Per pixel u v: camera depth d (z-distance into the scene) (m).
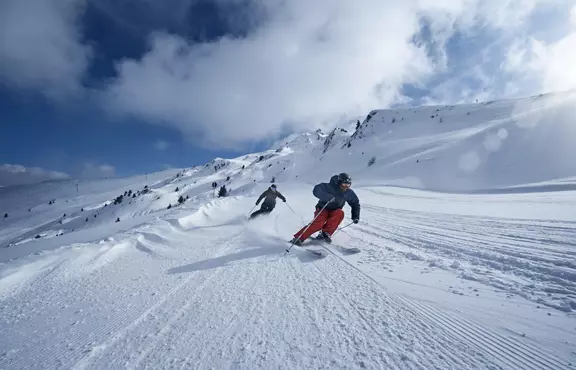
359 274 3.65
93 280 4.11
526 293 2.76
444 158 73.94
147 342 2.31
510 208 11.66
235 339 2.27
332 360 1.93
